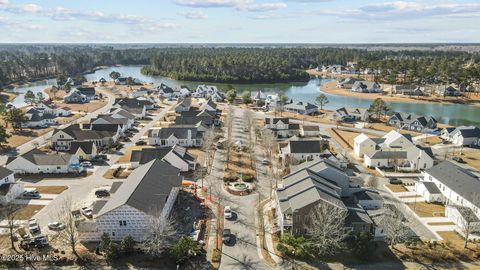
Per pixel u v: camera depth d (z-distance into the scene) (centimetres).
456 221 5962
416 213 6356
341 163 8350
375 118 14150
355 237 5369
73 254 5022
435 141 11156
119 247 5006
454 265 4897
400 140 9188
